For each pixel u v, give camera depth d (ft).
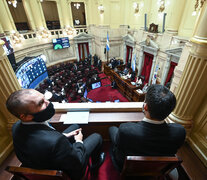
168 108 2.61
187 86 4.73
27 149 2.62
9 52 22.59
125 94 26.89
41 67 30.48
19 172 2.78
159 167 3.38
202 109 4.91
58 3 36.70
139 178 4.13
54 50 39.22
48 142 2.58
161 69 27.50
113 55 43.39
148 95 2.80
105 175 5.58
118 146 3.47
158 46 26.84
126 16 36.91
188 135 5.60
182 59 9.07
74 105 6.53
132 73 27.27
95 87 28.96
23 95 2.58
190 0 20.43
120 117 6.07
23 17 45.11
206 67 4.11
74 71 33.94
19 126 2.87
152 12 28.40
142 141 2.91
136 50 35.01
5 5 26.89
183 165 4.96
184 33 22.43
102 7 34.71
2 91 4.74
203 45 3.85
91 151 4.37
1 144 5.24
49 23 47.73
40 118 2.76
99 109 6.32
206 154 4.88
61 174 2.57
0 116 5.24
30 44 32.01
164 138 2.89
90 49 45.09
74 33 41.57
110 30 38.58
